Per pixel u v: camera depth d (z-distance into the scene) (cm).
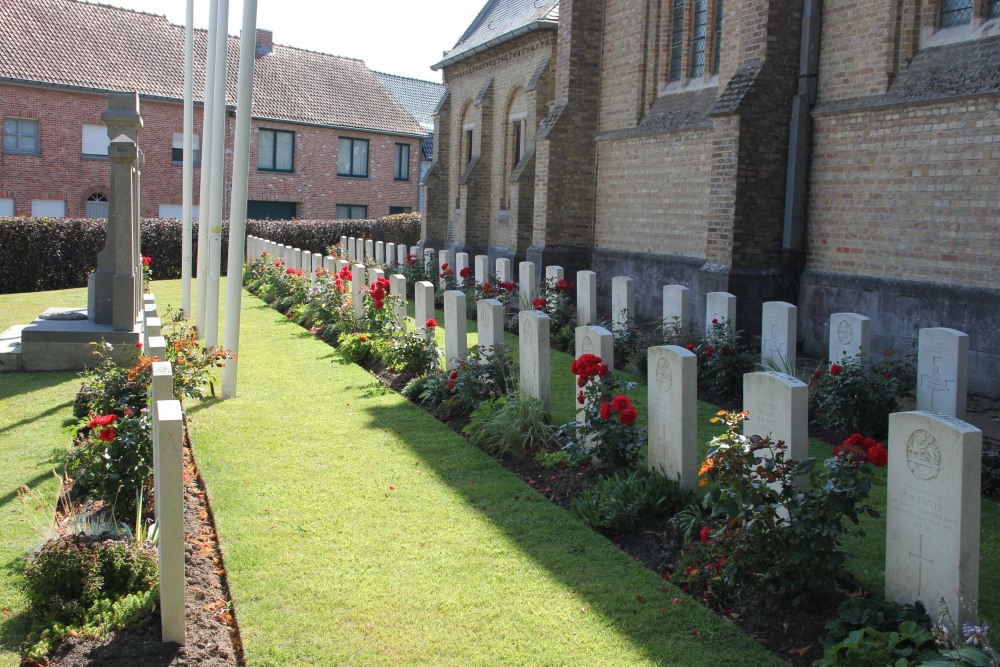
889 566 523
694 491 702
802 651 495
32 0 3544
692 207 1717
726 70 1586
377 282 1316
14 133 3253
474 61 2694
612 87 1989
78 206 3409
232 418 980
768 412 616
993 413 1045
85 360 1231
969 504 474
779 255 1483
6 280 2512
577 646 505
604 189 2027
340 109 4222
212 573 600
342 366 1270
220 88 1102
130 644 489
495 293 1717
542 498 731
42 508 689
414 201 4522
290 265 2303
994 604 548
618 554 622
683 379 689
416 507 712
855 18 1344
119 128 1249
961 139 1180
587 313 1509
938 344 914
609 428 745
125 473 637
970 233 1174
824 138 1412
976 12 1188
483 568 602
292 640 511
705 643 506
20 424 952
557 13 2220
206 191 1370
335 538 650
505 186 2556
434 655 497
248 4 983
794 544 517
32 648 487
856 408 923
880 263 1321
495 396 961
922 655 444
